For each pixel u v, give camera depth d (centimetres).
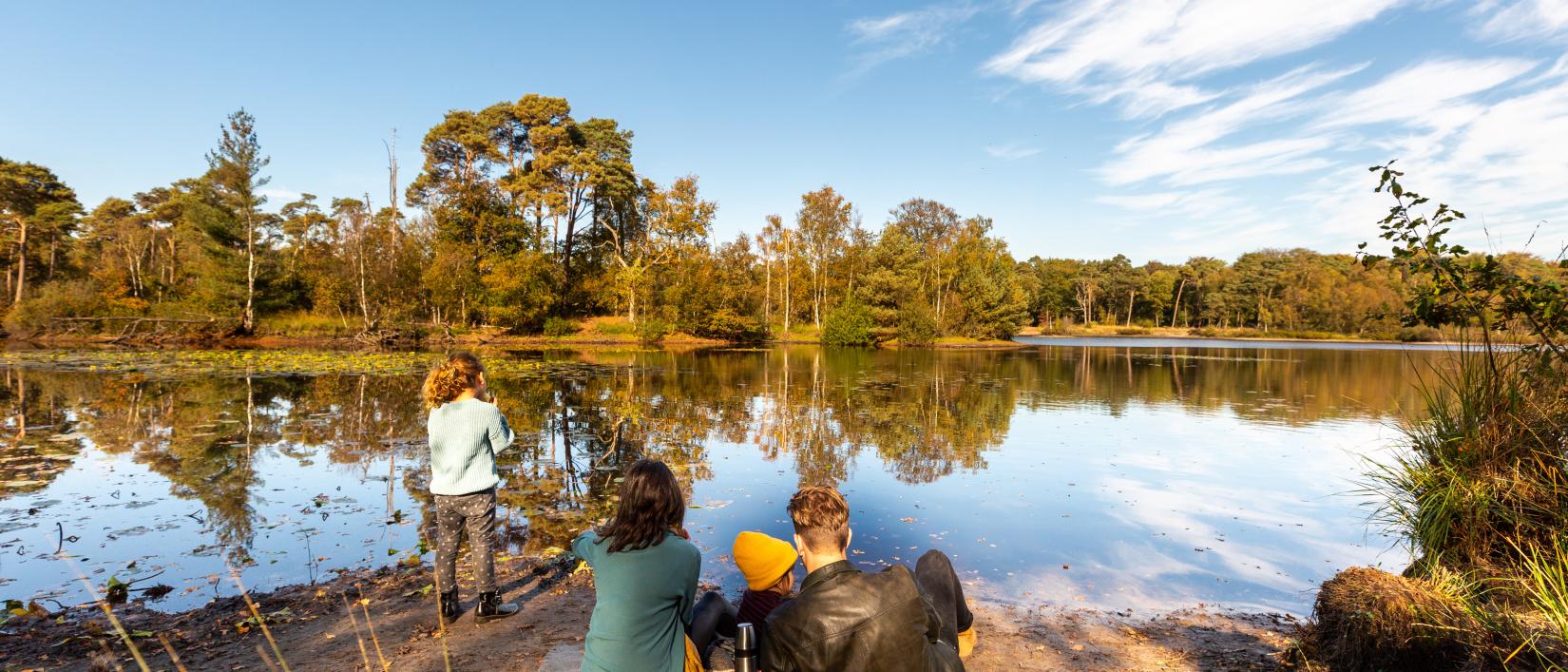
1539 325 414
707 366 2711
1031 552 570
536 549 568
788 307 5588
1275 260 9575
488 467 424
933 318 5050
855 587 190
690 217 4672
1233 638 414
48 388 1642
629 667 228
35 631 402
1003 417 1357
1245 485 802
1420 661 305
